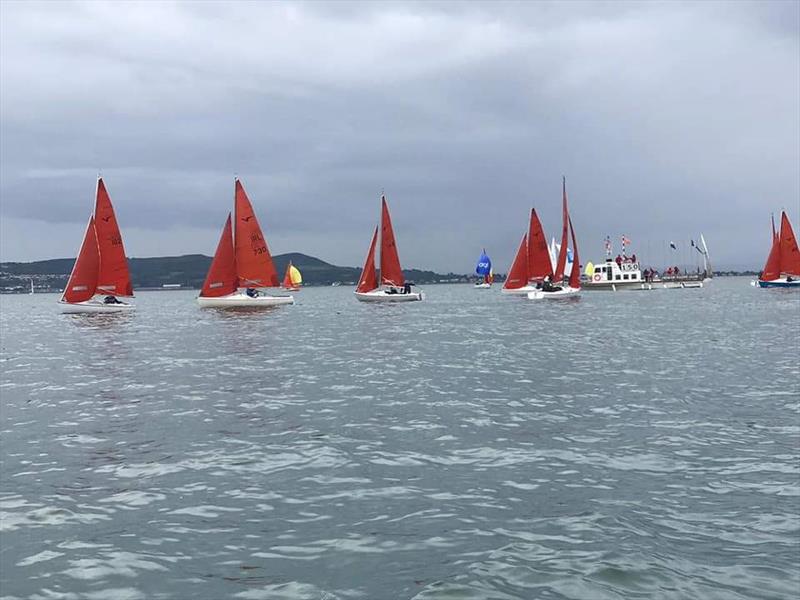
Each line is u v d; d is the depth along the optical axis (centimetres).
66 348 3109
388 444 1118
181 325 4581
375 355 2552
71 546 698
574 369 2072
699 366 2092
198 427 1273
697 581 590
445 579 607
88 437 1202
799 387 1641
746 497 820
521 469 962
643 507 791
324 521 764
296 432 1216
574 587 583
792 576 598
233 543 704
